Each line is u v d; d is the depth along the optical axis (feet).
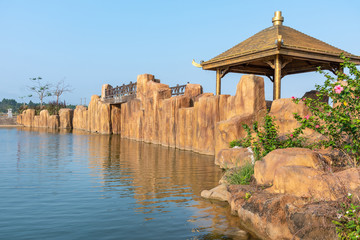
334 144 23.67
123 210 24.57
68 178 37.22
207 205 26.11
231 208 24.22
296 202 19.24
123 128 106.83
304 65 75.72
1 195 29.07
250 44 65.82
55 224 21.27
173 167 44.80
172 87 87.51
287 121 43.93
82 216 23.04
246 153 37.11
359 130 21.76
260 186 24.03
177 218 22.74
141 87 95.76
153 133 84.28
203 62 73.46
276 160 23.85
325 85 23.65
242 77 51.83
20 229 20.27
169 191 30.81
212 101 58.44
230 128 47.98
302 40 63.26
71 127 172.45
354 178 18.31
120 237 19.07
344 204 16.69
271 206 19.34
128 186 32.94
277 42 53.83
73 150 67.77
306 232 16.83
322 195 18.75
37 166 46.21
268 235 19.11
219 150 49.29
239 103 51.67
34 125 196.65
